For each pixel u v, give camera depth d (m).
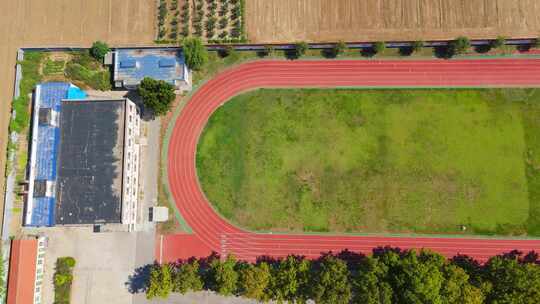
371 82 69.69
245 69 71.62
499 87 67.88
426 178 66.81
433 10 70.06
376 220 66.50
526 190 65.38
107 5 74.25
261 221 67.94
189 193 69.44
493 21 68.94
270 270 62.88
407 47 69.62
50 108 67.94
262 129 70.06
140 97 71.00
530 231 64.38
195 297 67.06
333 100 69.75
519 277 56.75
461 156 66.88
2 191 71.06
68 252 69.31
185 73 69.62
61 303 67.62
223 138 70.38
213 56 72.19
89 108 66.12
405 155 67.56
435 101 68.38
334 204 67.31
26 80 73.06
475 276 60.22
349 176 67.75
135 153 69.06
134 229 68.25
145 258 68.44
